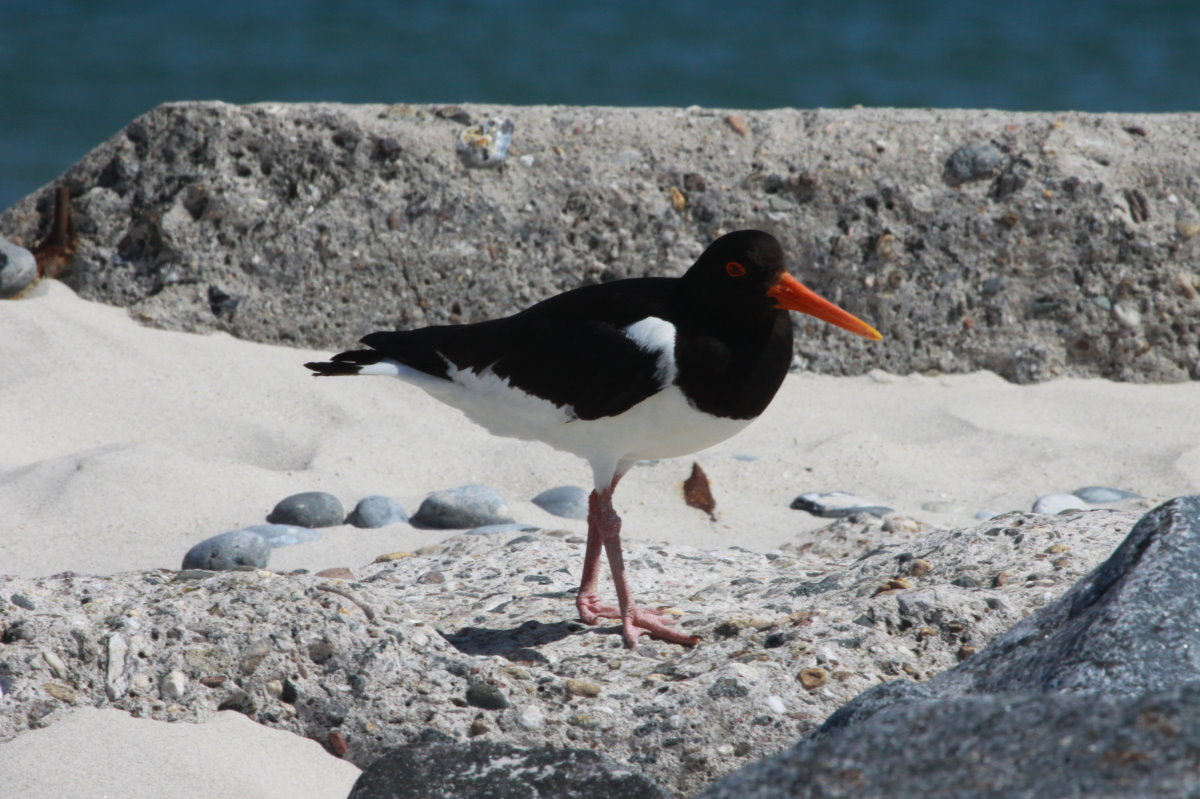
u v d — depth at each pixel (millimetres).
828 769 3580
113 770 5375
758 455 10891
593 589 7527
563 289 13016
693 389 7031
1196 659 4664
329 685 6137
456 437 11117
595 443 7332
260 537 8570
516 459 10719
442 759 5398
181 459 10031
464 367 7621
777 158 13219
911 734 3637
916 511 9883
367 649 6262
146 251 13211
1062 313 12664
